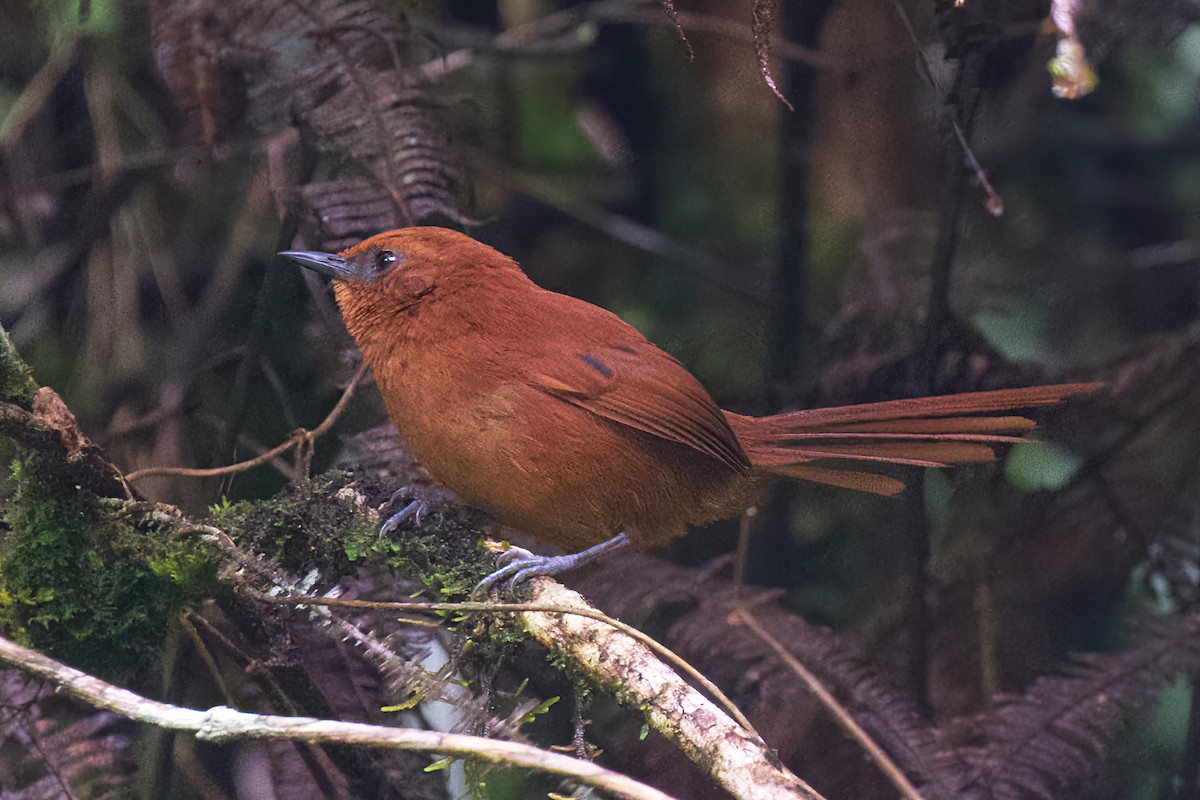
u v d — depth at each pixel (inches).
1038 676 365.7
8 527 255.9
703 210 456.4
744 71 420.8
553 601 244.1
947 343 369.1
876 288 404.5
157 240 360.5
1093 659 337.7
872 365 381.4
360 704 300.7
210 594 254.5
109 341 348.8
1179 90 415.5
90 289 348.8
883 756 302.0
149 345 354.6
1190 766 347.6
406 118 340.5
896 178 423.2
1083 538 382.3
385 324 282.0
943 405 316.8
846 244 446.9
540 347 273.9
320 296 338.6
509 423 268.8
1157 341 382.0
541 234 438.6
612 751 335.6
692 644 339.6
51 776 257.4
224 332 359.6
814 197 436.8
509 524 285.0
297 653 285.7
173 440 343.3
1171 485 376.8
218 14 338.3
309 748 303.3
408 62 350.0
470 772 223.6
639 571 356.5
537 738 335.0
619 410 273.1
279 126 347.9
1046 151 422.3
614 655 220.1
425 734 177.8
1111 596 380.8
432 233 288.7
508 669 333.7
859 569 406.6
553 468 271.1
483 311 275.1
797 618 346.0
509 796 308.7
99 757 264.2
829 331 405.4
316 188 338.3
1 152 347.6
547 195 417.1
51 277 349.4
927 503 409.7
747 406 421.4
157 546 250.4
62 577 246.2
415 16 371.6
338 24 342.0
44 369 345.7
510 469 270.4
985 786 312.0
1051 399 315.9
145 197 359.3
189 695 319.9
